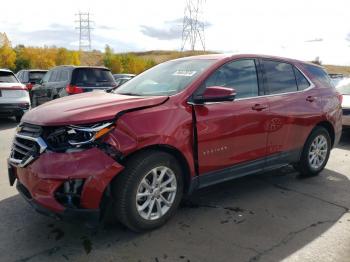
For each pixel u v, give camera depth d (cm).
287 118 468
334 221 384
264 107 437
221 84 406
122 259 303
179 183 367
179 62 457
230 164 410
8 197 431
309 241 339
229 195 455
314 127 519
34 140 317
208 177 392
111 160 309
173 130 348
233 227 365
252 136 427
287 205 425
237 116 405
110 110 326
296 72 509
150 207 345
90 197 306
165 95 378
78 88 1003
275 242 336
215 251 318
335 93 560
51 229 352
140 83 445
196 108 372
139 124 329
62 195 306
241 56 440
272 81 467
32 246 321
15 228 353
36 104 1267
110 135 313
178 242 332
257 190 475
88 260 301
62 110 334
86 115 315
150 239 337
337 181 521
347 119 777
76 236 340
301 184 504
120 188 323
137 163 327
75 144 305
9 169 359
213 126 383
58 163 302
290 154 488
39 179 307
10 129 932
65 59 7912
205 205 420
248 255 312
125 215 328
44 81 1208
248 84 436
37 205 315
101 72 1068
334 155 687
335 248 328
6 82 996
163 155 345
